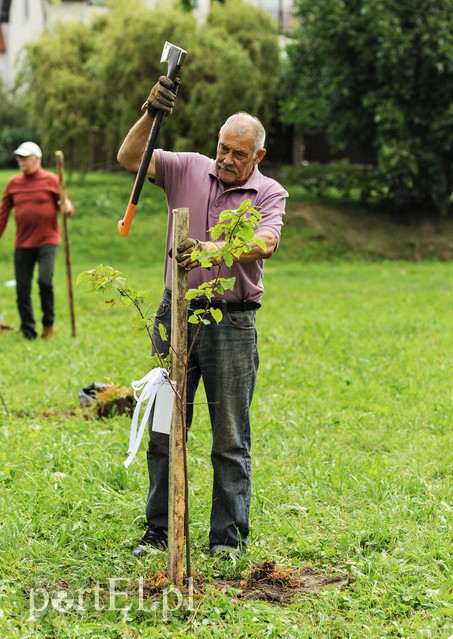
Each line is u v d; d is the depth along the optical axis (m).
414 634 4.01
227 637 3.96
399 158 21.86
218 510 4.81
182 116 24.31
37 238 10.95
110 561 4.70
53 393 8.25
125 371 9.13
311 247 23.03
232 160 4.58
